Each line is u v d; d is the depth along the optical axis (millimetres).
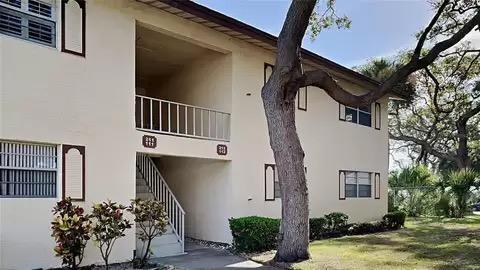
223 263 9375
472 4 13109
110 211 8172
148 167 11867
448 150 31219
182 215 10820
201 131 12227
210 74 12719
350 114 17078
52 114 8117
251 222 10789
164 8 10023
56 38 8352
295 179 9367
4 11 7688
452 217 21078
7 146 7602
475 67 20797
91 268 8414
